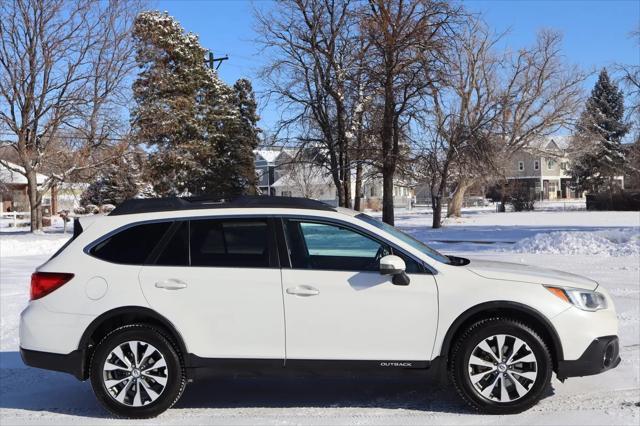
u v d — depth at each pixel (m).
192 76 37.88
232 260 5.16
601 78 61.34
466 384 4.94
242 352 5.06
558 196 87.25
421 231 29.45
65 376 6.54
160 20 36.97
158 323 5.14
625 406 5.05
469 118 35.38
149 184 39.72
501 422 4.80
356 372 5.05
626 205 54.88
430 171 31.56
